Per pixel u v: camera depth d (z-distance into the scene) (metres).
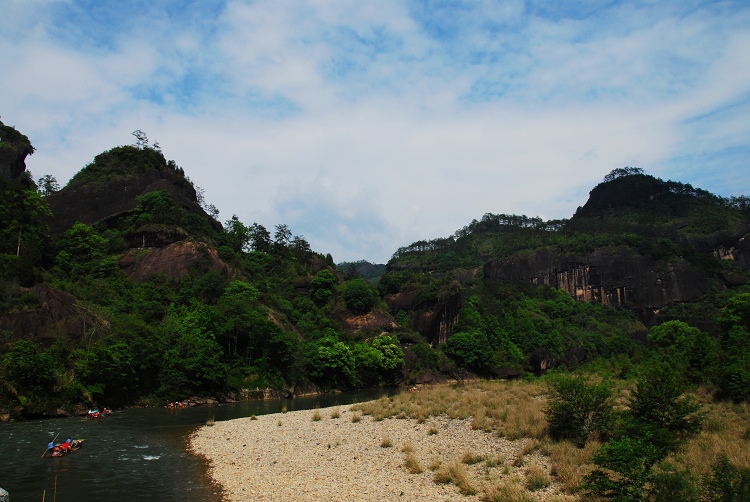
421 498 18.95
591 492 16.73
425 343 124.62
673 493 14.65
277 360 81.06
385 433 30.62
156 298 82.81
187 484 22.75
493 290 183.88
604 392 24.64
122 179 114.31
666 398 23.34
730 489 14.07
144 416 49.69
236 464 26.47
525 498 17.31
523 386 45.41
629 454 15.86
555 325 157.88
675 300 191.88
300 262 146.00
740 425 24.30
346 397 77.75
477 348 124.75
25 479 23.83
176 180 125.31
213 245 107.56
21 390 47.31
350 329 115.56
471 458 23.27
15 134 117.94
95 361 54.72
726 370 31.41
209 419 45.31
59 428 40.47
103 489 22.00
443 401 38.56
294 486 21.56
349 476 22.59
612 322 183.62
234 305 80.12
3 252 79.00
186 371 65.56
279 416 44.22
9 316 57.38
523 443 24.67
